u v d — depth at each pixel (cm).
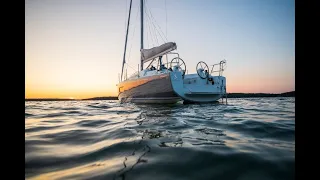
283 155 275
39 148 342
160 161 260
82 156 294
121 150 315
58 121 718
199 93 1291
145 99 1427
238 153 285
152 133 443
